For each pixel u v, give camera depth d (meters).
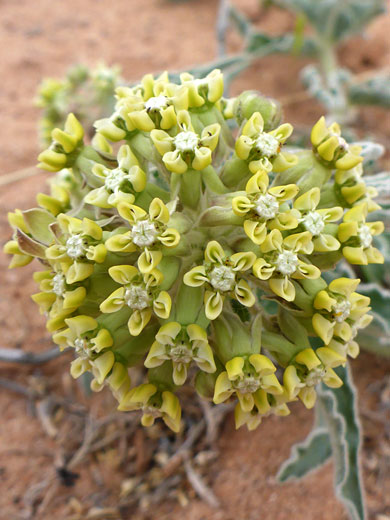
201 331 0.09
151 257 0.09
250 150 0.10
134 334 0.09
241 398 0.10
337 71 0.27
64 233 0.10
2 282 0.22
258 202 0.09
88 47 0.32
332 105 0.25
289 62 0.31
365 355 0.19
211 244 0.09
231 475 0.17
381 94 0.26
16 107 0.29
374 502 0.16
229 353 0.10
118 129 0.11
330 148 0.11
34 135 0.27
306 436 0.17
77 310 0.11
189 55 0.32
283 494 0.16
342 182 0.11
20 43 0.33
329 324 0.10
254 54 0.27
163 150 0.10
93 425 0.18
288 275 0.09
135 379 0.18
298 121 0.28
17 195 0.25
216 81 0.11
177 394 0.18
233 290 0.09
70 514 0.16
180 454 0.17
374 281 0.19
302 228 0.10
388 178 0.15
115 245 0.09
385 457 0.17
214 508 0.16
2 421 0.18
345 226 0.10
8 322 0.21
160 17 0.34
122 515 0.16
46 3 0.36
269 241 0.09
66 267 0.10
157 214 0.09
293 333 0.11
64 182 0.14
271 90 0.30
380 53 0.31
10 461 0.18
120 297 0.09
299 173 0.11
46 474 0.17
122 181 0.10
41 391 0.19
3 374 0.19
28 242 0.11
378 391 0.18
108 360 0.10
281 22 0.34
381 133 0.27
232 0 0.35
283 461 0.17
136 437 0.18
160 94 0.11
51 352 0.19
